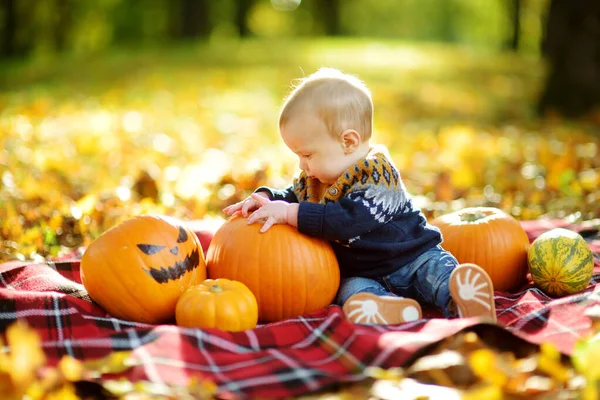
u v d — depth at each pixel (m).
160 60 21.84
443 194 6.57
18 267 3.85
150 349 2.77
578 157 7.91
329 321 3.10
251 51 24.55
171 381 2.57
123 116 11.59
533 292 3.76
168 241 3.41
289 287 3.44
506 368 2.54
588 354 2.54
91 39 37.47
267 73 19.23
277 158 8.13
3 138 8.77
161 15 37.53
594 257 4.34
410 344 2.74
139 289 3.31
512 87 19.42
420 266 3.63
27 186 6.18
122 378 2.58
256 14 44.38
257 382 2.56
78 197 6.30
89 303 3.42
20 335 2.41
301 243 3.49
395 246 3.60
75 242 5.17
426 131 11.55
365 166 3.56
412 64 23.36
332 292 3.56
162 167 7.73
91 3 34.81
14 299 3.20
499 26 48.53
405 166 8.01
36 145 8.58
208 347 2.91
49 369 2.52
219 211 6.09
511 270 3.98
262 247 3.46
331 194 3.60
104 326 3.15
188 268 3.45
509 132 11.10
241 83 17.45
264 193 3.95
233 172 6.78
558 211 5.87
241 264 3.47
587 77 12.68
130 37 37.94
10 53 29.72
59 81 18.03
